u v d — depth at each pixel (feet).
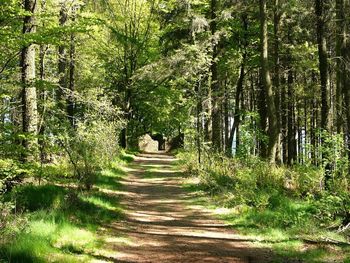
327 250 28.30
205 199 50.14
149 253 27.58
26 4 43.96
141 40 123.54
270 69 89.76
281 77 95.81
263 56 63.41
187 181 64.85
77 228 30.30
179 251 28.45
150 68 83.30
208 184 56.03
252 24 92.63
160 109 143.13
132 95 129.08
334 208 34.14
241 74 96.53
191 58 69.21
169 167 91.91
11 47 40.16
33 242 22.79
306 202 41.34
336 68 61.93
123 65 123.34
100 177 59.57
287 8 69.31
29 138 41.01
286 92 103.40
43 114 47.75
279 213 38.14
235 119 94.84
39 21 46.24
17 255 20.74
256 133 67.97
